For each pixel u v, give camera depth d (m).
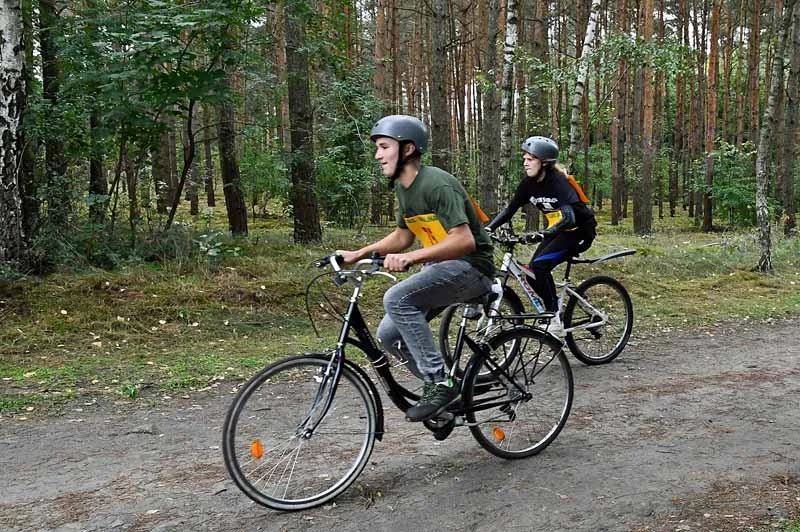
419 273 3.65
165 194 14.77
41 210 9.09
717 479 3.76
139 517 3.35
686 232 22.17
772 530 3.11
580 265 11.20
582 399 5.33
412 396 3.79
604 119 13.17
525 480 3.76
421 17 24.86
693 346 7.19
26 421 4.76
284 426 3.51
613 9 23.17
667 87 33.53
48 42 9.46
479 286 3.71
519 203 5.93
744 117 31.17
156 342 7.04
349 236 12.92
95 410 5.02
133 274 8.35
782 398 5.37
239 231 12.48
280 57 15.64
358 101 12.94
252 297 8.23
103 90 8.50
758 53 24.31
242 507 3.46
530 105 15.30
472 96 27.89
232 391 5.54
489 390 4.00
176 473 3.89
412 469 3.92
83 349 6.68
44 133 8.62
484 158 14.08
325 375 3.53
